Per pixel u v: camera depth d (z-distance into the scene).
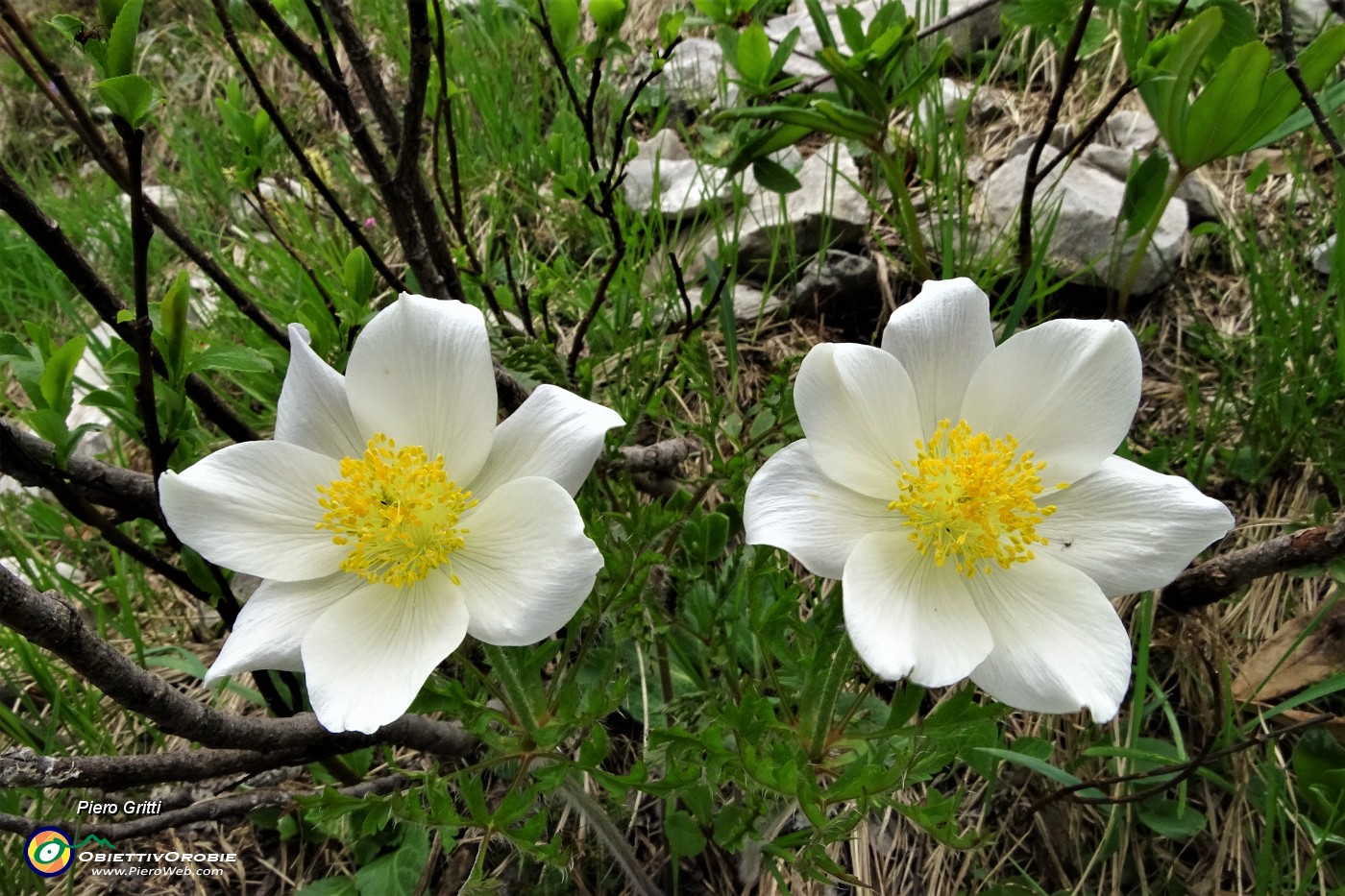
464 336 0.14
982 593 0.14
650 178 0.31
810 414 0.13
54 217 0.33
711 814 0.16
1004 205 0.28
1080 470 0.14
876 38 0.23
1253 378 0.24
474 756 0.19
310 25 0.38
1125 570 0.14
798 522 0.13
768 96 0.25
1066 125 0.30
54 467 0.15
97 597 0.24
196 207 0.35
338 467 0.14
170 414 0.16
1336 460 0.22
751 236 0.28
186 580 0.17
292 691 0.19
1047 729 0.20
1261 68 0.20
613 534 0.18
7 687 0.22
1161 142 0.29
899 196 0.25
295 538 0.14
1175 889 0.18
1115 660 0.13
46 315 0.30
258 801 0.18
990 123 0.32
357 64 0.17
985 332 0.15
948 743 0.15
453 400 0.14
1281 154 0.29
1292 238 0.26
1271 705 0.19
